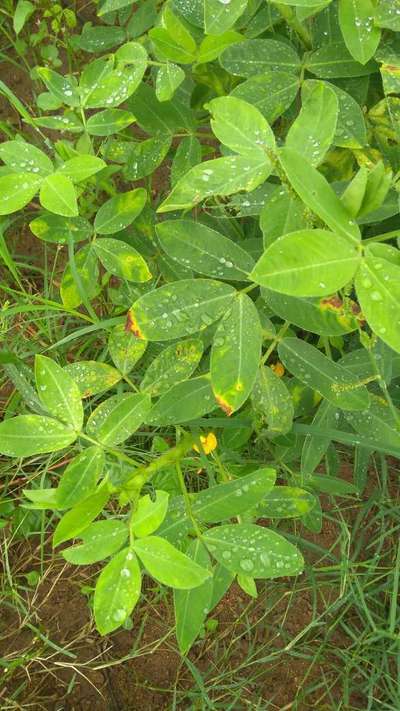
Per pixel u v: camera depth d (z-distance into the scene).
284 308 0.42
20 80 0.72
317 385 0.44
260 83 0.45
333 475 0.55
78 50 0.69
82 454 0.39
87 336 0.62
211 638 0.60
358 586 0.55
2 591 0.60
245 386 0.39
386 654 0.56
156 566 0.34
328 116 0.37
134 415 0.39
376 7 0.42
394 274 0.31
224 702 0.58
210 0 0.42
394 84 0.43
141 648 0.58
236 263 0.42
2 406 0.65
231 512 0.39
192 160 0.51
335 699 0.59
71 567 0.62
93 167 0.44
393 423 0.46
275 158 0.36
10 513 0.62
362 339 0.41
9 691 0.59
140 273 0.50
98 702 0.59
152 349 0.55
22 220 0.68
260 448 0.58
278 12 0.48
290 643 0.55
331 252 0.31
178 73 0.46
